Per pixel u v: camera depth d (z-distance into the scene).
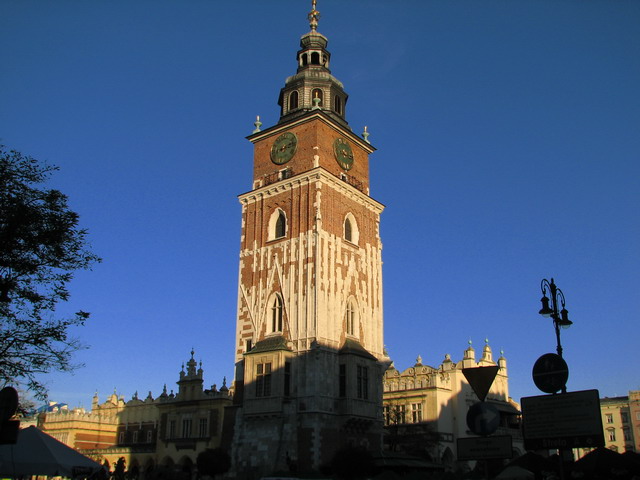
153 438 102.31
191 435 89.81
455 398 99.25
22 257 34.19
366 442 68.19
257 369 67.56
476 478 62.12
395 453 71.94
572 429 26.38
